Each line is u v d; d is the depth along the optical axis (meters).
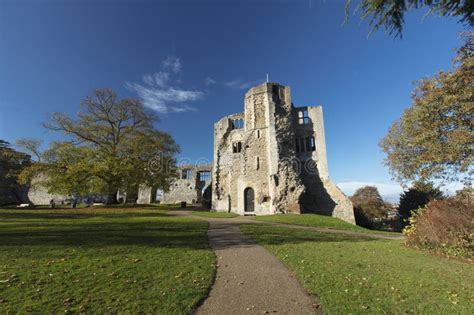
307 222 22.84
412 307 5.05
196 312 4.88
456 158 13.45
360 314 4.75
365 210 51.41
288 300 5.45
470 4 4.85
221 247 10.74
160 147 38.25
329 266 7.95
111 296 5.22
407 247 11.52
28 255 8.16
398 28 5.46
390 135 21.95
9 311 4.46
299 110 37.81
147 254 8.74
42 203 52.75
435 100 14.03
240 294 5.76
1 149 50.19
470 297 5.56
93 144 36.50
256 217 26.02
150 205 37.47
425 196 34.50
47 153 32.84
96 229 14.21
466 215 10.08
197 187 58.44
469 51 12.45
